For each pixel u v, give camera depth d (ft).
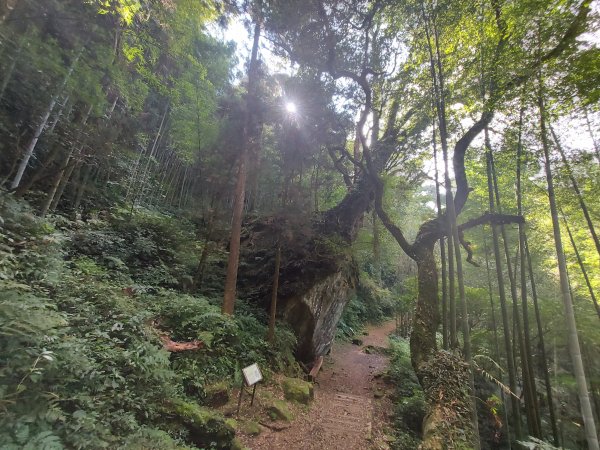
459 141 20.38
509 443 17.26
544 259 26.16
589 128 15.16
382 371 29.68
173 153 38.42
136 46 19.80
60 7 12.64
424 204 49.08
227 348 16.05
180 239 24.80
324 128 21.72
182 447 9.29
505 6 14.56
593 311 23.77
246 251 23.49
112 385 8.80
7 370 6.73
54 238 13.57
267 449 12.56
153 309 15.11
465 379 14.89
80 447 6.75
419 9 18.28
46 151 17.57
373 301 55.77
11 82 12.82
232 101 20.16
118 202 28.09
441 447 12.89
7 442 5.84
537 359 23.62
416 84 22.95
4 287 8.30
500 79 15.14
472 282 31.30
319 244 24.77
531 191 21.27
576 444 19.97
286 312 23.67
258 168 20.35
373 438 16.30
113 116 17.78
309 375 22.13
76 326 10.61
